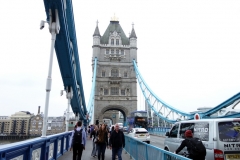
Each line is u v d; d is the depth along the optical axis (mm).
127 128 47438
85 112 37625
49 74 8281
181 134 8875
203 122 7414
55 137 9898
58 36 11484
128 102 62719
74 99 22531
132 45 68625
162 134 36812
